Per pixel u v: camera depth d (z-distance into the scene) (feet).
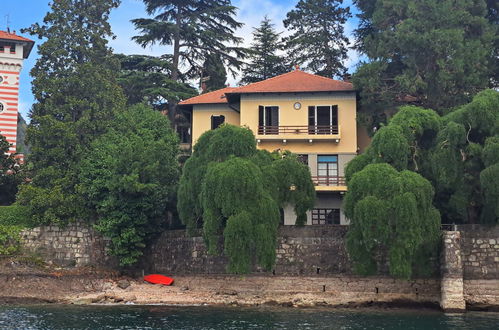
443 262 117.39
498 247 120.37
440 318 108.47
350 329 96.27
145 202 142.31
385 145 123.24
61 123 151.43
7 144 162.09
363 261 118.52
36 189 145.79
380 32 165.27
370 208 112.27
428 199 114.93
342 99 162.61
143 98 198.90
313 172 161.58
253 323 102.47
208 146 130.82
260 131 163.12
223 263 135.85
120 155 143.13
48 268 141.90
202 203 124.36
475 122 122.42
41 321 103.96
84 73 160.45
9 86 188.96
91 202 146.72
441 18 152.97
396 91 156.97
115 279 140.26
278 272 130.93
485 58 153.38
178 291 134.21
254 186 118.62
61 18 166.81
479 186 123.34
